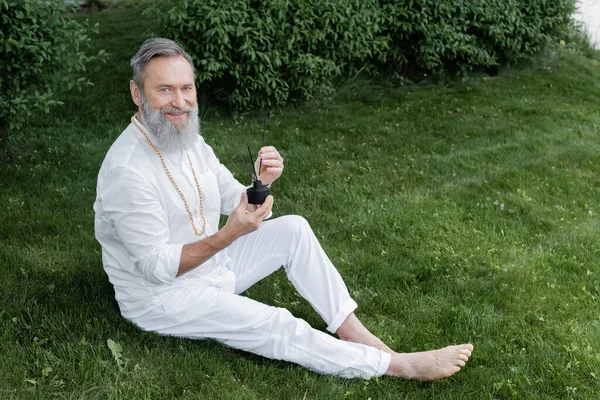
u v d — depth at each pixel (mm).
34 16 4883
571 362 3127
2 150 5426
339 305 3068
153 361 2938
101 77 7680
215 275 3055
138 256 2787
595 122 7137
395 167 5645
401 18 7703
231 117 6770
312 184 5234
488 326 3420
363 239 4371
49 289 3514
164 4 6469
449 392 2906
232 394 2783
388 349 3031
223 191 3271
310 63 6652
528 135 6582
